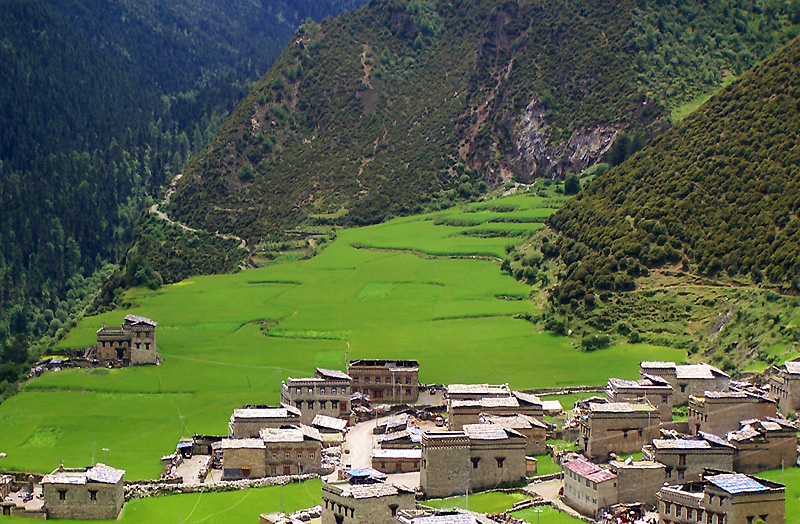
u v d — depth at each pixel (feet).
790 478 646.74
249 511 643.04
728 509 561.43
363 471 651.25
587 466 630.33
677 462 647.15
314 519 613.11
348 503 588.91
